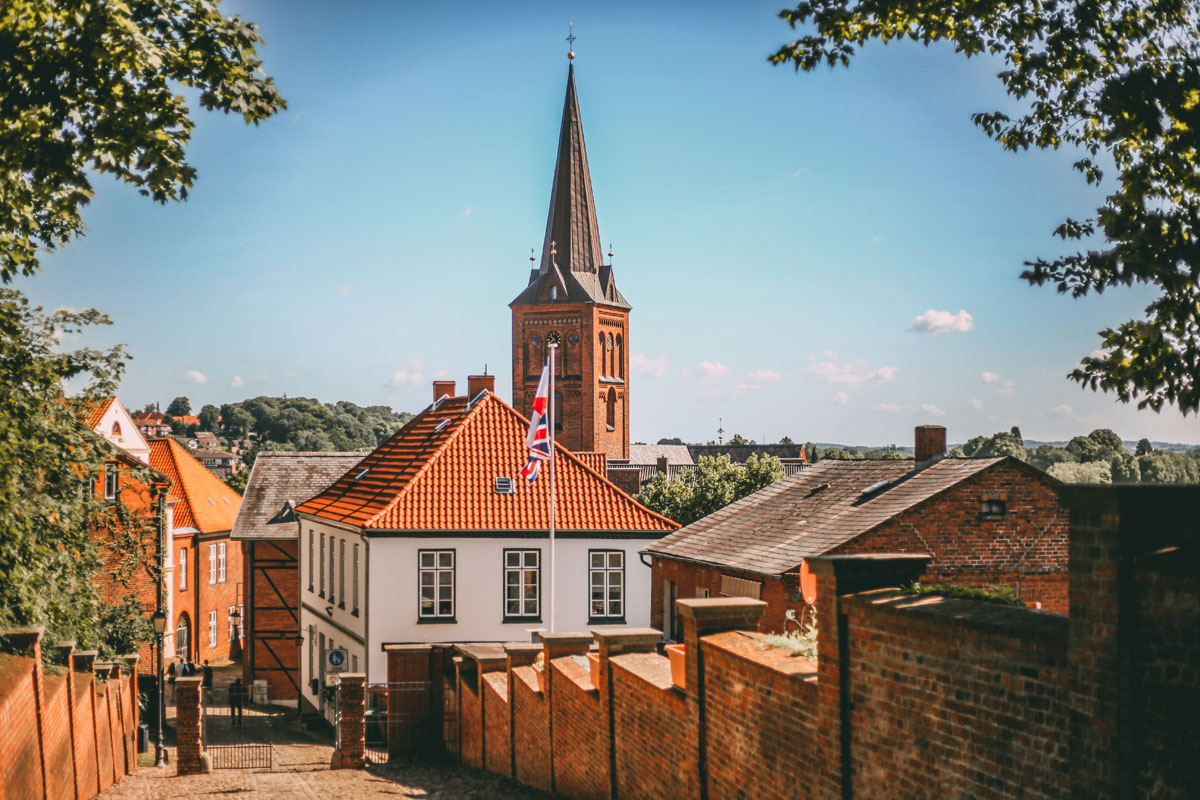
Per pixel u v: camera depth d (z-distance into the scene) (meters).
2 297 18.00
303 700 39.09
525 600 31.05
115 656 23.52
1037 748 6.23
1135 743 5.61
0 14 9.60
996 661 6.57
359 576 31.77
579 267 96.38
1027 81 10.52
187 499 57.84
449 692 23.06
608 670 12.73
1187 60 8.42
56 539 18.41
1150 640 5.53
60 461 18.59
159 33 10.55
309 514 38.03
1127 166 9.45
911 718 7.38
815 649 9.33
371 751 25.45
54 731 14.59
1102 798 5.75
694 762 10.55
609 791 12.71
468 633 30.61
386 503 31.44
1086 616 5.86
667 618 31.14
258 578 44.81
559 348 96.25
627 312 100.31
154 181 10.70
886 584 8.30
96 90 10.42
